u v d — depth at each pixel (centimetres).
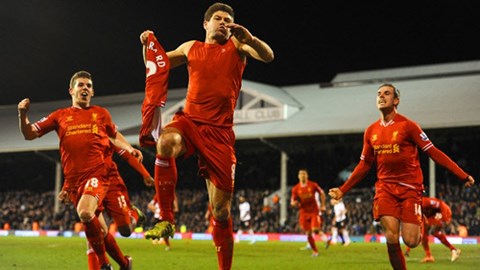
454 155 2978
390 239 780
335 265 1284
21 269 1154
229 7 617
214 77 597
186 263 1329
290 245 2223
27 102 763
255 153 3625
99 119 799
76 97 802
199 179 3669
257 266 1255
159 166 564
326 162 3309
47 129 795
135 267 1223
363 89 3344
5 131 4034
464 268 1205
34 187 4159
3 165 4281
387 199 788
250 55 604
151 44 577
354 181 835
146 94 573
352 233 2800
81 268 1180
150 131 566
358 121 2898
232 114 611
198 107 597
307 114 3164
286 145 3084
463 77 3153
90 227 743
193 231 3250
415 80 3266
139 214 858
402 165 786
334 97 3322
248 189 3538
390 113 805
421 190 794
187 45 618
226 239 643
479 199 2744
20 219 3759
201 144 590
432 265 1276
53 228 3494
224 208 620
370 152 823
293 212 3148
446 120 2656
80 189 777
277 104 3181
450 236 2498
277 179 3509
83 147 778
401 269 778
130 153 830
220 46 607
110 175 828
